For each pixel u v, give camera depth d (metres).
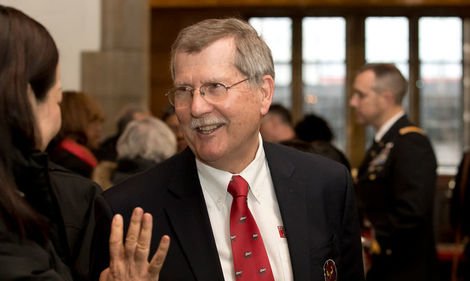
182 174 1.39
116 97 5.57
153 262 1.12
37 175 1.18
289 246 1.36
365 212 2.77
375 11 10.73
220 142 1.30
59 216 1.25
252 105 1.32
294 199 1.42
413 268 2.62
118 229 1.12
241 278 1.29
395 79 2.82
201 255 1.30
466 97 10.87
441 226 7.83
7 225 1.07
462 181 2.93
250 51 1.31
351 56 10.87
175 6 10.45
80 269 1.46
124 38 5.58
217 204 1.37
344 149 10.89
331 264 1.41
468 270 2.87
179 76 1.30
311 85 11.00
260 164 1.43
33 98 1.22
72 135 2.42
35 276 1.06
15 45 1.16
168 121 3.58
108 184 2.55
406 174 2.62
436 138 10.94
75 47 5.50
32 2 5.26
